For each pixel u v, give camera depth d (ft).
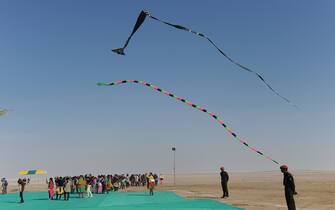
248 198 114.83
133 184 229.25
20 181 126.21
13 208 104.78
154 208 88.74
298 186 185.68
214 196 126.31
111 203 108.58
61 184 135.23
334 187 170.09
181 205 94.73
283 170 67.15
